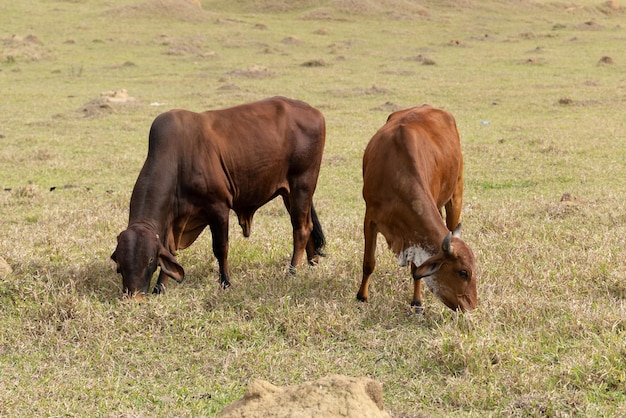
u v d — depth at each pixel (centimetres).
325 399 496
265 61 3941
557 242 1002
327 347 703
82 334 712
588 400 582
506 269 877
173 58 4062
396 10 6041
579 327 709
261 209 1294
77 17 5438
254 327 725
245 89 2897
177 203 834
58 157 1747
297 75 3388
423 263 723
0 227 1130
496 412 579
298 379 643
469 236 1034
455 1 6575
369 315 765
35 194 1371
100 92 2902
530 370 627
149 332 713
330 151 1814
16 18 5231
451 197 928
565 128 2089
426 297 815
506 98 2697
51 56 3972
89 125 2200
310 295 811
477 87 2958
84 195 1387
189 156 827
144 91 2916
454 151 880
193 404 599
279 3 6419
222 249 857
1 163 1691
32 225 1128
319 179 1552
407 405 598
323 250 977
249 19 5869
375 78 3269
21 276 823
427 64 3791
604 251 928
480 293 802
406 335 727
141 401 610
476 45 4688
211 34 4997
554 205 1206
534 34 5062
